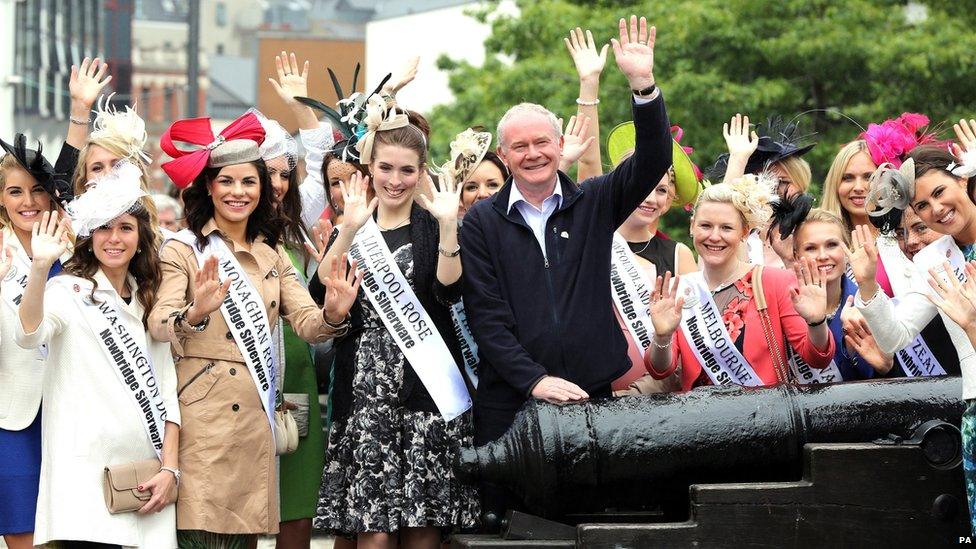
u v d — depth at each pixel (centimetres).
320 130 773
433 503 607
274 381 614
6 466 600
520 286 593
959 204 554
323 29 5878
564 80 1780
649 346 640
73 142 687
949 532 557
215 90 5956
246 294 609
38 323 571
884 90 1612
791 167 743
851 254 574
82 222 582
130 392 587
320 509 615
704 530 548
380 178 617
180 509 589
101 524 575
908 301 570
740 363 617
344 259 596
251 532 598
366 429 608
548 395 571
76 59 3538
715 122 1579
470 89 1897
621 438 559
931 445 555
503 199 605
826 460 553
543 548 558
